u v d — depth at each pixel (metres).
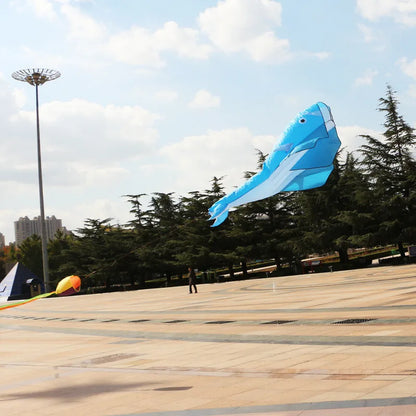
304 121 14.30
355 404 6.60
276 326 15.58
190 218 70.31
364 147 54.66
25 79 61.03
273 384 8.33
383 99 54.19
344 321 14.92
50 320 26.67
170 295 39.38
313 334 13.28
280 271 63.38
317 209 58.78
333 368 9.02
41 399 8.89
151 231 75.25
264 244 63.94
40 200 61.97
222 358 11.30
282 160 14.39
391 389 7.17
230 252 66.56
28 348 16.39
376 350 10.26
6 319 29.83
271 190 14.63
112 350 14.30
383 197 54.16
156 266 74.00
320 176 14.66
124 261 76.00
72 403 8.38
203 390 8.41
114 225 79.44
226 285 45.19
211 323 18.22
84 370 11.48
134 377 10.15
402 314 15.03
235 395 7.84
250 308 22.11
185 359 11.66
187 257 66.38
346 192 57.53
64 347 15.87
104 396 8.70
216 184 69.06
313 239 57.12
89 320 24.52
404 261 50.66
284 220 65.75
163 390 8.70
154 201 77.50
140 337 16.58
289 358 10.44
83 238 80.81
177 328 17.92
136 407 7.70
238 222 65.69
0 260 129.00
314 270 59.66
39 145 61.94
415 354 9.48
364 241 52.72
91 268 75.56
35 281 67.31
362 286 27.52
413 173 52.69
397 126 54.03
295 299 24.03
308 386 7.94
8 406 8.55
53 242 111.75
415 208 53.56
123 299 40.69
